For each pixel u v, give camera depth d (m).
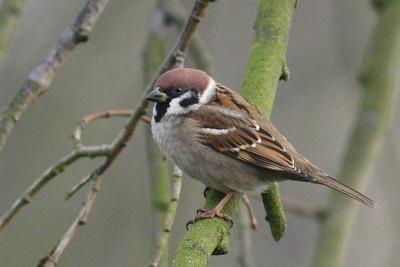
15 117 8.51
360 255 12.42
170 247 10.89
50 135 11.92
